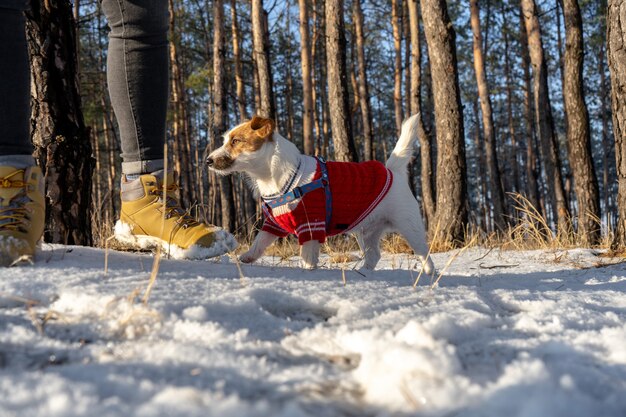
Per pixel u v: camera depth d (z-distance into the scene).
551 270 3.67
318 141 19.36
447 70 7.76
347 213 2.91
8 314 1.30
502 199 14.55
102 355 1.10
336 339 1.27
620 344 1.25
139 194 2.51
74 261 1.96
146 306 1.35
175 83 17.45
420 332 1.19
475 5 14.82
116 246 3.68
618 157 4.55
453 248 7.18
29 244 1.85
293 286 1.80
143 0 2.47
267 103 12.74
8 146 1.91
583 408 0.84
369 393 0.94
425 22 7.92
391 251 6.27
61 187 3.48
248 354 1.15
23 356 1.07
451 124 7.70
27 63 2.00
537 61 12.18
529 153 18.77
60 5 3.55
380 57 25.16
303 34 13.20
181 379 0.96
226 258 2.95
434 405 0.85
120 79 2.54
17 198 1.90
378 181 3.06
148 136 2.56
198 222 2.51
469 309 1.63
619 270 3.48
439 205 7.76
